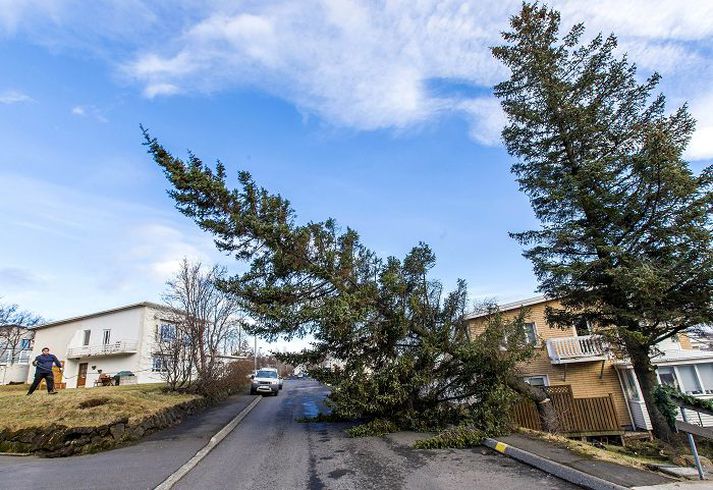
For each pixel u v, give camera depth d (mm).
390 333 11609
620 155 13625
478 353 10578
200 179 10734
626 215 13039
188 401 15219
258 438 10734
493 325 11250
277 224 11414
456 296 12633
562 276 13914
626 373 19922
